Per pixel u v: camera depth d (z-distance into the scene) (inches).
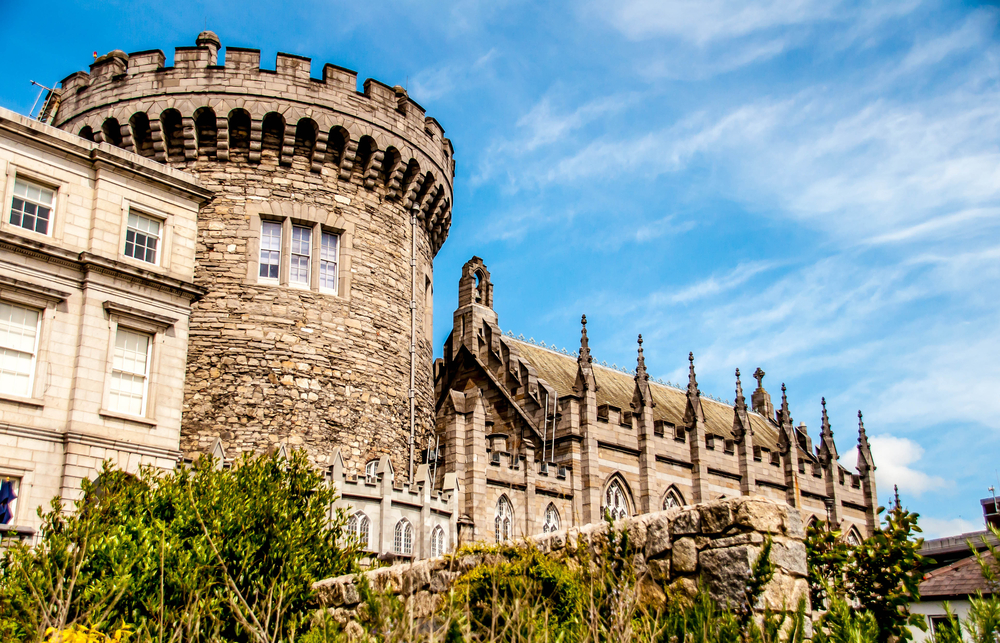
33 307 1098.1
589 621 437.7
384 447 1571.1
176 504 789.9
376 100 1692.9
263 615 636.7
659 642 418.6
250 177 1578.5
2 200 1103.6
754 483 2279.8
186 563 688.4
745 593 426.3
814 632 430.0
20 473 1034.7
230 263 1524.4
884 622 615.5
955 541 1743.4
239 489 831.1
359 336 1585.9
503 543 554.6
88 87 1632.6
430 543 1428.4
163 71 1581.0
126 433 1133.1
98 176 1194.0
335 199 1625.2
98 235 1173.7
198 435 1419.8
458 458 1589.6
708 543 459.5
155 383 1178.6
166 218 1257.4
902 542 645.3
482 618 495.8
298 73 1622.8
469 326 2133.4
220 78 1583.4
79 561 666.2
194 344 1467.8
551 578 493.7
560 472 1788.9
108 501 783.1
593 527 521.0
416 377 1697.8
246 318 1501.0
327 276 1599.4
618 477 1931.6
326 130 1612.9
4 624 588.4
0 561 711.1
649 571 476.7
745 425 2309.3
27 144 1142.3
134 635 623.8
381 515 1344.7
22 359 1078.4
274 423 1459.2
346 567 830.5
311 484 890.7
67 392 1096.8
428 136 1787.6
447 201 1870.1
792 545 455.8
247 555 735.1
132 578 666.2
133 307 1171.9
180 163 1573.6
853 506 2682.1
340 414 1519.4
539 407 1925.4
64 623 576.7
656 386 2625.5
